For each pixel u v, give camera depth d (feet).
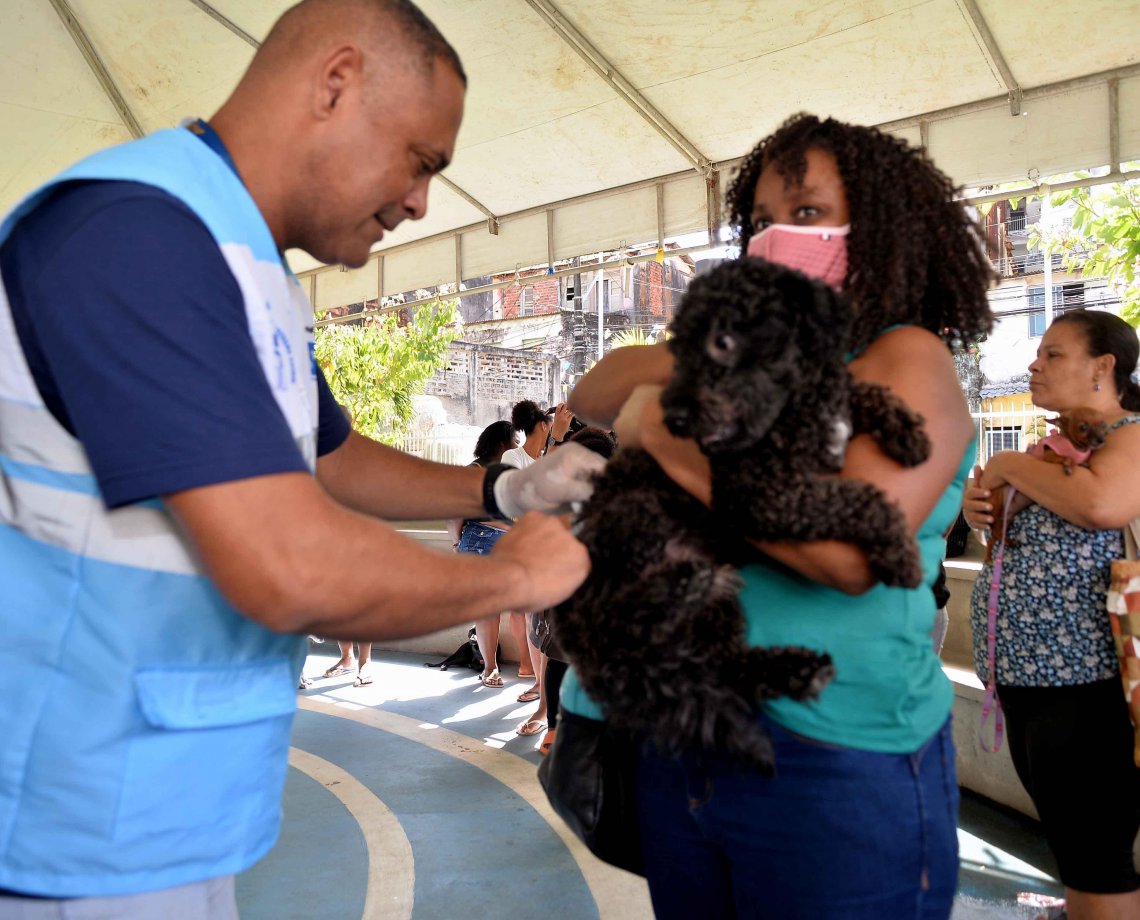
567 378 68.28
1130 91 14.43
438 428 45.98
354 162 4.75
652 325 74.84
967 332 5.28
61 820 4.17
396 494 6.61
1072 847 8.29
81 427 3.79
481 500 6.51
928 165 5.18
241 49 16.55
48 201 4.11
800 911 4.57
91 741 4.17
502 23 15.30
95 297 3.76
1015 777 13.53
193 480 3.67
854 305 4.65
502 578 4.38
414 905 11.07
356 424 40.98
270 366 4.40
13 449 4.18
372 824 13.70
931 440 4.27
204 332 3.86
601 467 5.94
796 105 16.56
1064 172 15.21
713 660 4.53
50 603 4.19
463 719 19.57
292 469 3.92
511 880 11.73
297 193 4.81
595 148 18.71
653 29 14.97
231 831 4.56
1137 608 7.78
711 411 3.90
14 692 4.20
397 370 43.80
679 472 4.62
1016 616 8.66
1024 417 20.04
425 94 4.72
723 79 16.05
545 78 16.69
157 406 3.70
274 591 3.78
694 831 5.09
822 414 4.07
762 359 3.96
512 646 25.08
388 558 4.03
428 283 23.68
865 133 4.98
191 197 4.09
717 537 4.80
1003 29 13.99
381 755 17.13
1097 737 8.21
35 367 4.08
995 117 15.67
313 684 23.02
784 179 4.96
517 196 20.99
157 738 4.28
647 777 5.27
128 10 15.55
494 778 15.75
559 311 70.49
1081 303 47.37
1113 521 7.93
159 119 18.24
